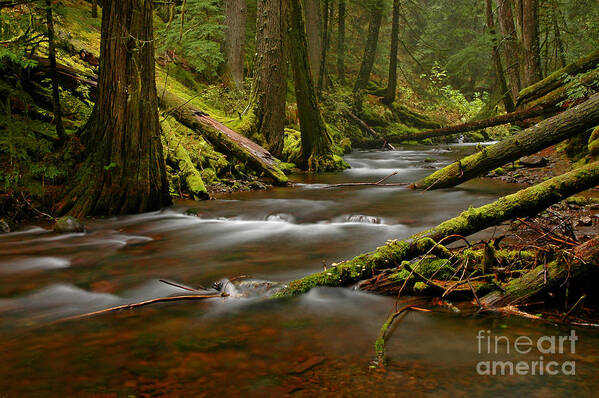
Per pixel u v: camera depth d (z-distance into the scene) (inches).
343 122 844.0
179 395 90.2
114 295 156.7
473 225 161.6
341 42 1054.4
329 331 121.6
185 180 370.0
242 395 89.9
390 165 585.9
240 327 125.2
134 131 289.3
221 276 175.0
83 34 532.1
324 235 245.6
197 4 617.6
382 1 960.9
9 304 147.5
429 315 130.0
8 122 300.5
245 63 816.3
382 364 101.9
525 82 616.4
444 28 1305.4
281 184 434.3
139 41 274.8
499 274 142.7
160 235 251.8
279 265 188.5
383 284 149.0
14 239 238.7
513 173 411.8
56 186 297.3
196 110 464.1
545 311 128.9
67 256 208.1
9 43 293.9
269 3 534.6
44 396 90.2
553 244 150.7
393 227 258.2
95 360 106.1
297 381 95.3
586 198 269.1
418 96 1246.3
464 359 103.2
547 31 676.1
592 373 95.1
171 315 134.8
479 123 600.1
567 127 283.4
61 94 368.2
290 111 681.6
